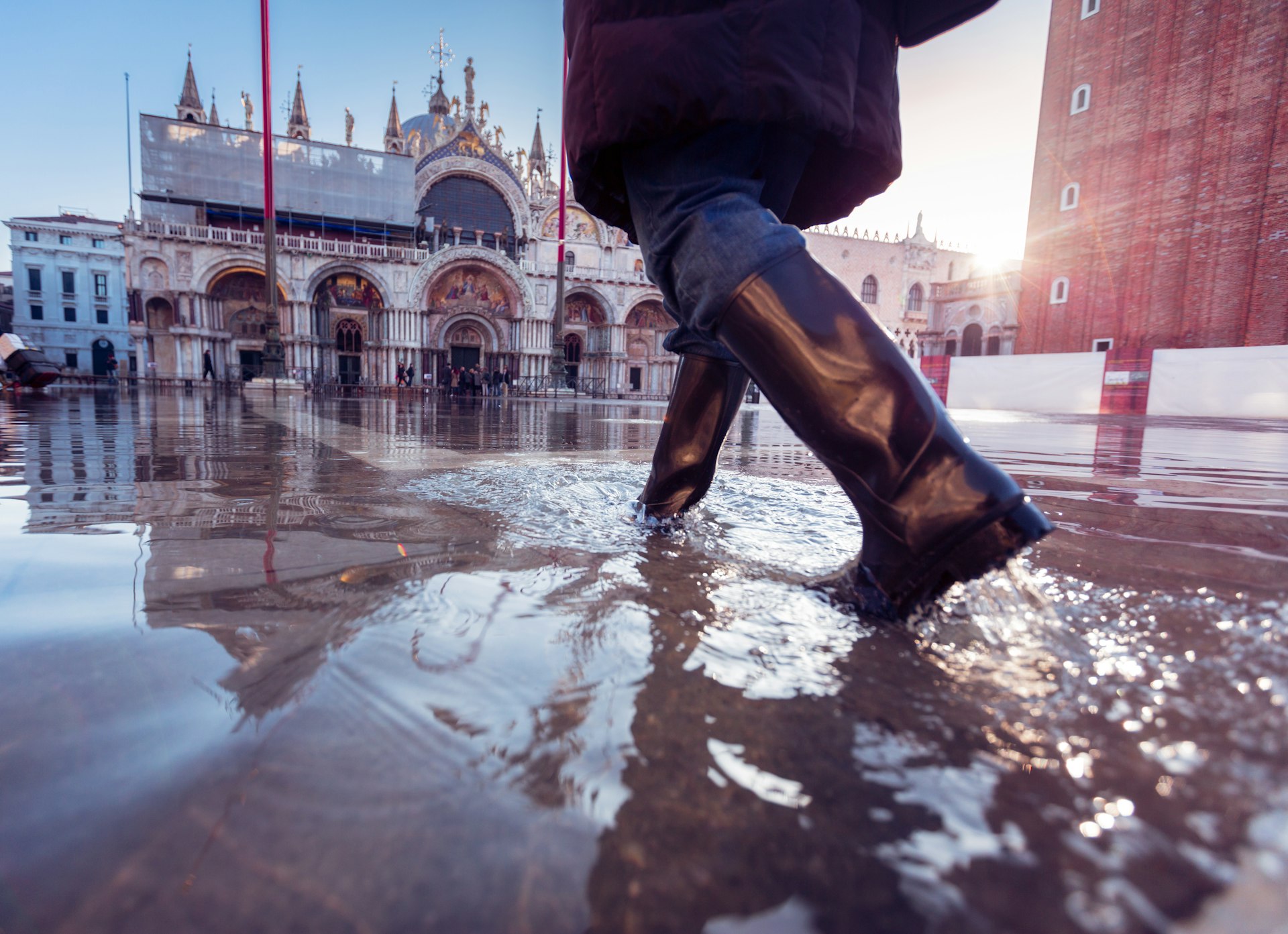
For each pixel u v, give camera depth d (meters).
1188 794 0.41
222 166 37.91
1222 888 0.33
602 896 0.33
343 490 1.82
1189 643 0.68
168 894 0.32
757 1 0.98
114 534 1.20
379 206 41.12
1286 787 0.42
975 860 0.36
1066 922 0.31
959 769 0.45
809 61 1.00
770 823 0.39
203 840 0.36
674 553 1.11
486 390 38.34
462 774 0.43
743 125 1.01
